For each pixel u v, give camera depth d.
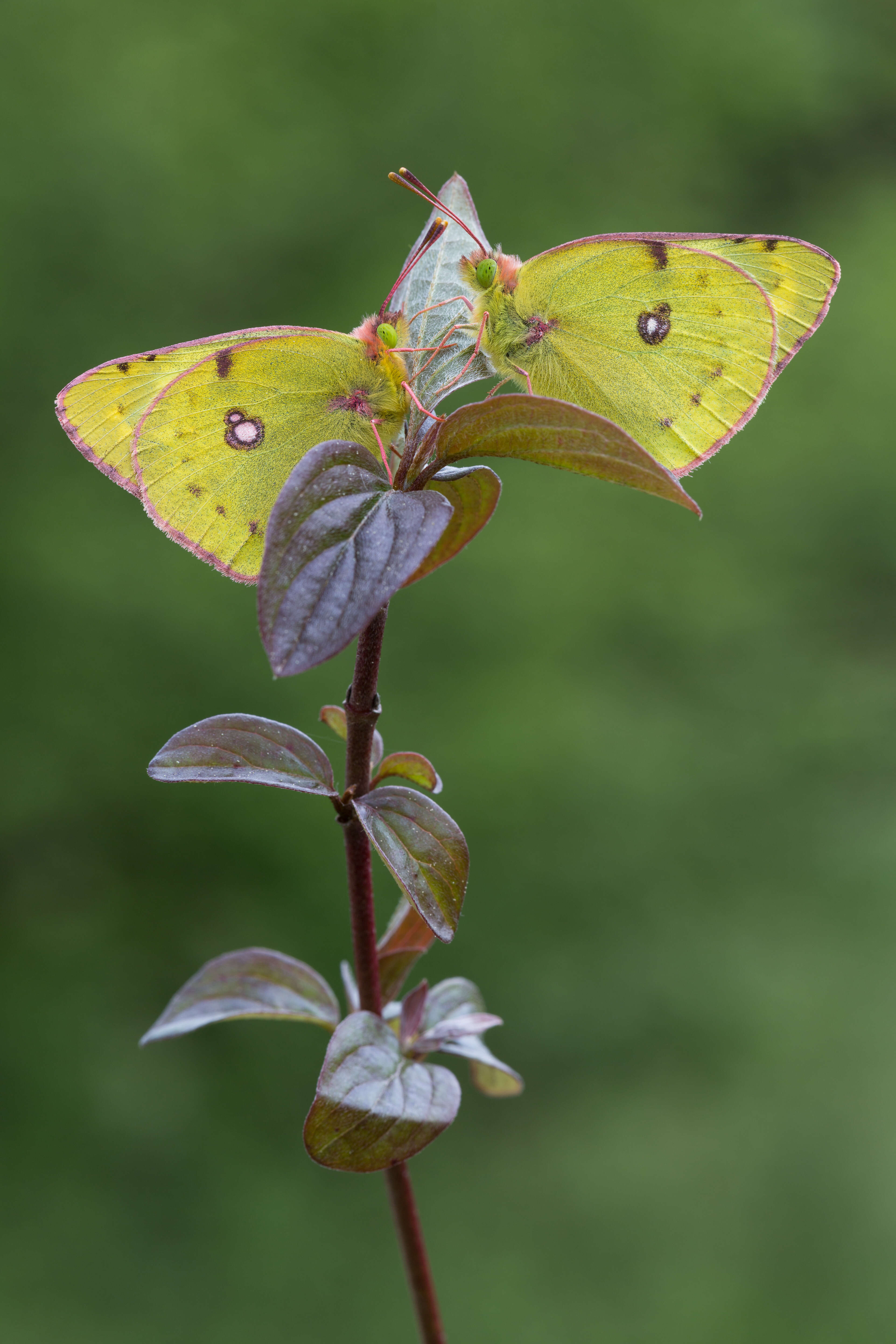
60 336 1.06
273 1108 0.96
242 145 1.12
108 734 1.00
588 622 1.08
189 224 1.09
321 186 1.13
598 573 1.09
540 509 1.11
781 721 1.08
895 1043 0.93
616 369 0.32
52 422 1.05
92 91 1.08
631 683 1.09
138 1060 0.96
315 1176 0.92
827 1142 0.89
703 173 1.26
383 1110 0.30
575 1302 0.82
